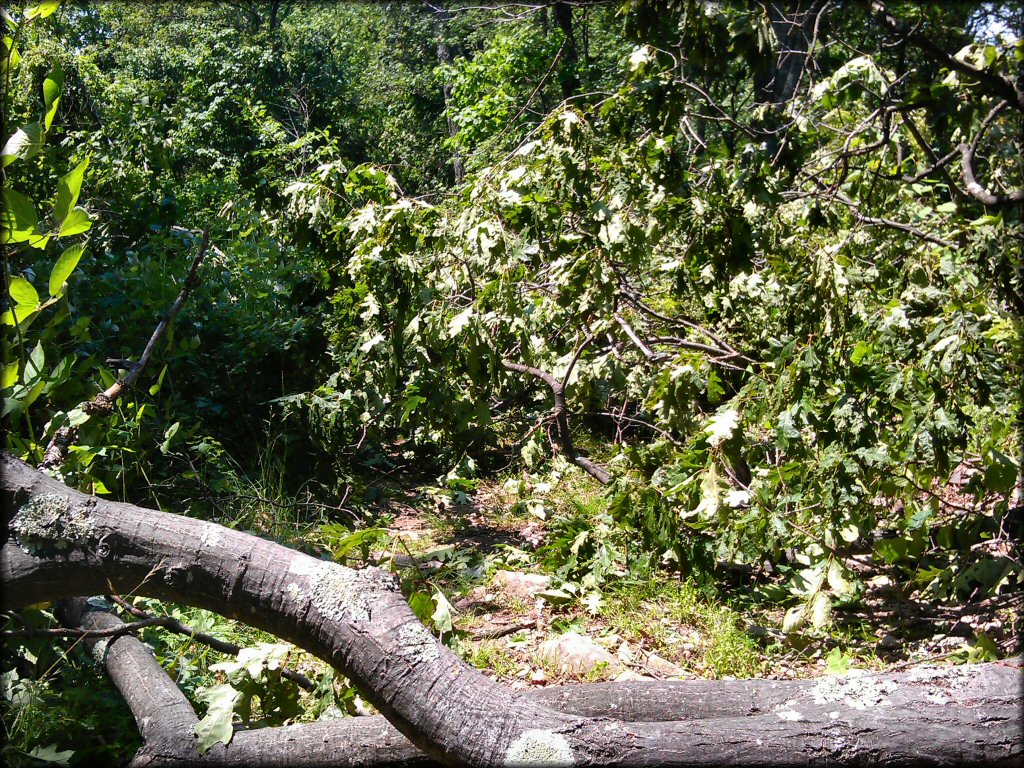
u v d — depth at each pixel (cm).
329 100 2595
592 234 491
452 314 488
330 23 3203
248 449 570
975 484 412
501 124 1738
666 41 479
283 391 571
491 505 593
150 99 806
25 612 290
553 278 523
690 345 509
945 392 384
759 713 256
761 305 523
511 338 519
